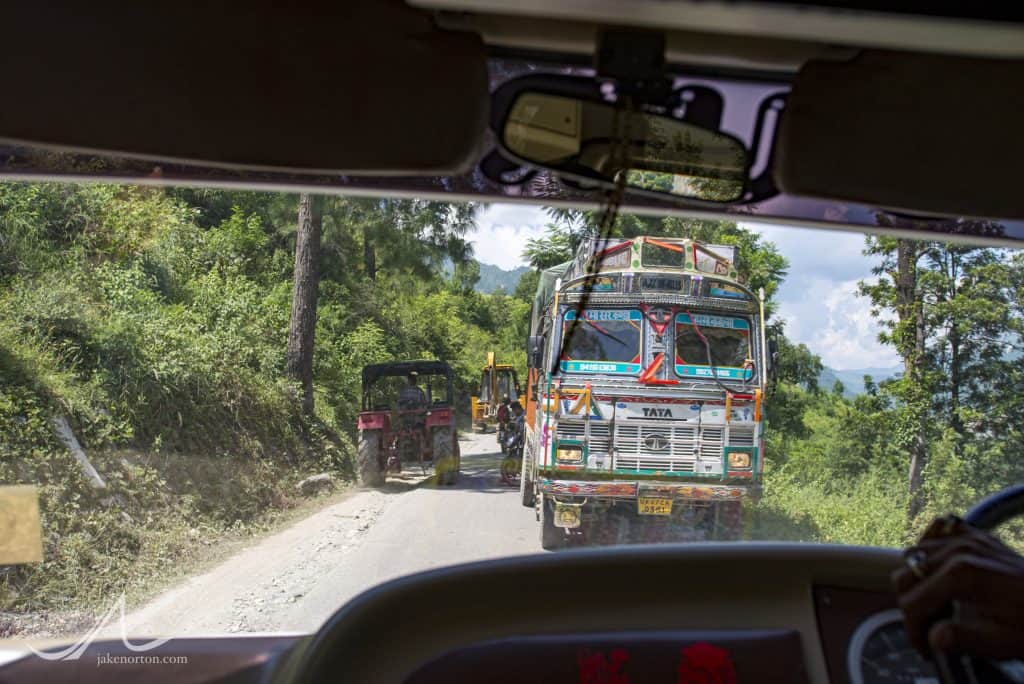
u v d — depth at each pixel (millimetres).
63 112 1188
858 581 1728
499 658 1612
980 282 8203
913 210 1399
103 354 10547
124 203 11820
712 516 8953
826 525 10766
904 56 1219
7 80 1155
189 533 8648
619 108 1334
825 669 1667
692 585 1733
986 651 856
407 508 10289
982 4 890
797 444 13477
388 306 17812
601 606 1710
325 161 1268
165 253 12805
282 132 1219
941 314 8773
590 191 1638
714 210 1738
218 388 12211
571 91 1321
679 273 8742
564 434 8766
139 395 10531
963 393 10273
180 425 10906
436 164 1242
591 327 8836
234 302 13695
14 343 9516
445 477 12648
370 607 1644
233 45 1127
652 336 8859
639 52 1269
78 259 11203
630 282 8734
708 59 1409
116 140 1228
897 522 10680
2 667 1938
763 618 1715
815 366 14828
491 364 18375
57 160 1626
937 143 1294
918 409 10633
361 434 12758
